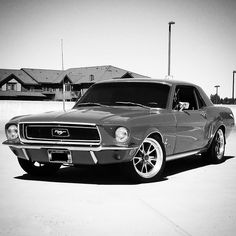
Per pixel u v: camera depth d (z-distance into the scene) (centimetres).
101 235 357
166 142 618
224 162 806
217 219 405
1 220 400
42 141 571
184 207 450
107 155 546
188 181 600
